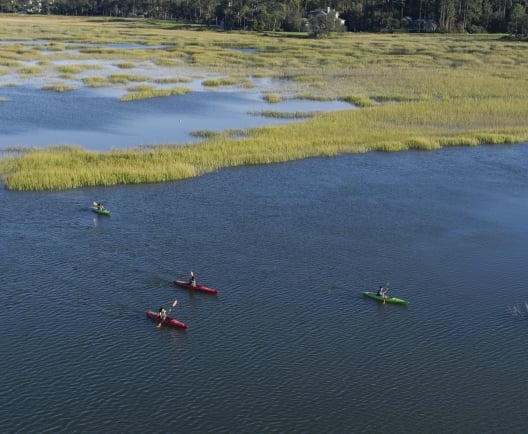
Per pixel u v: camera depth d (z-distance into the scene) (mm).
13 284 44625
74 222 55531
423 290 45625
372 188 66750
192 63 148250
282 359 37312
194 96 111438
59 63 142625
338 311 42531
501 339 39875
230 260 49188
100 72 132625
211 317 41469
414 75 132500
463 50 172625
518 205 63156
